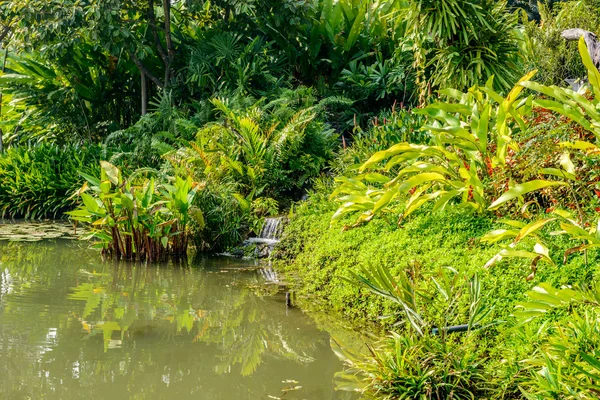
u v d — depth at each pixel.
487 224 4.50
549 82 9.71
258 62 11.31
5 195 10.02
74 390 2.93
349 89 11.45
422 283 3.93
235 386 3.06
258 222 7.25
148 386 3.03
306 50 12.27
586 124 3.52
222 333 3.97
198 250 7.02
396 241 4.69
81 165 10.22
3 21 13.20
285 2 11.24
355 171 6.93
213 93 11.07
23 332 3.79
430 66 9.02
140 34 12.12
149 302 4.70
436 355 3.02
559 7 11.22
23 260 6.23
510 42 8.30
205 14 13.16
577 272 3.41
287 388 3.05
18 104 13.66
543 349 2.66
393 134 7.01
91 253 6.74
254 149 8.21
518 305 2.79
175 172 7.70
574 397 2.32
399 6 11.70
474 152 4.77
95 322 4.09
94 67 12.83
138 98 13.38
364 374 3.20
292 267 6.16
